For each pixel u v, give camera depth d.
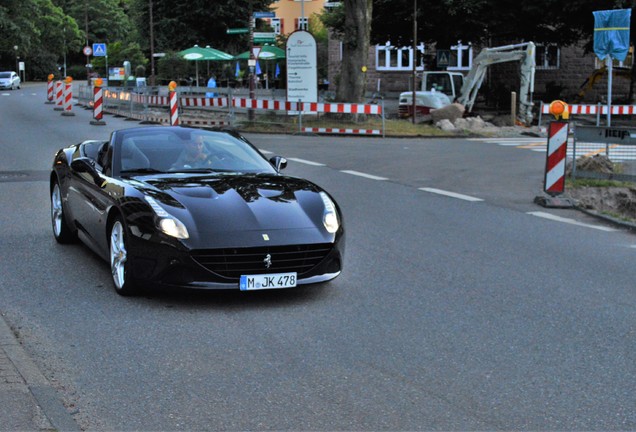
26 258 7.87
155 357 5.12
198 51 44.12
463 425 4.14
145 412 4.24
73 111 34.31
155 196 6.43
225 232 6.11
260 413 4.26
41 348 5.26
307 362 5.07
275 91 36.03
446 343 5.53
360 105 24.89
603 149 16.97
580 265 8.23
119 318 5.96
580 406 4.43
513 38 40.19
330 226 6.52
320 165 16.89
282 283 6.21
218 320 5.96
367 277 7.45
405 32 40.62
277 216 6.39
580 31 40.62
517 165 17.44
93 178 7.33
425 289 7.04
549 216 11.39
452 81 34.72
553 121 12.24
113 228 6.65
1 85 64.00
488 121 32.16
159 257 6.09
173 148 7.57
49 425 3.89
